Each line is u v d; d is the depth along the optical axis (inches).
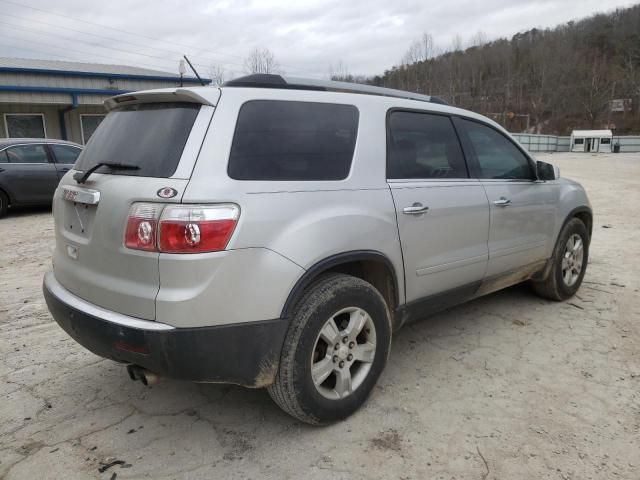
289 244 97.3
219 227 90.1
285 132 105.3
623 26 4185.5
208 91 99.6
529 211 161.3
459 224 135.2
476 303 186.9
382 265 117.4
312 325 100.7
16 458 101.0
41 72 673.6
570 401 119.0
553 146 2544.3
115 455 101.9
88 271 103.4
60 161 400.5
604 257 253.0
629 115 3464.6
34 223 362.9
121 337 92.7
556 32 4591.5
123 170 101.1
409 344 152.2
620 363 137.8
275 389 102.0
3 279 225.6
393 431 108.3
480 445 103.1
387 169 121.1
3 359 144.6
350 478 94.2
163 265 89.0
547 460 98.3
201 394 125.8
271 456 100.8
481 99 3678.6
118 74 731.4
